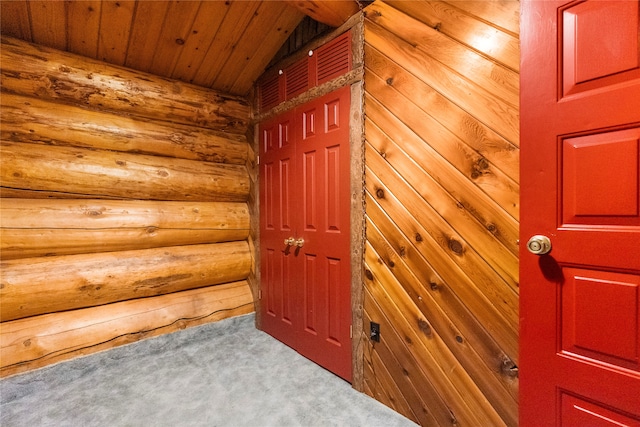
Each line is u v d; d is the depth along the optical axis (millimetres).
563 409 1095
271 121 2508
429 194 1486
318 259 2105
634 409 954
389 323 1682
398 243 1625
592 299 1021
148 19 1947
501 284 1270
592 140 1008
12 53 1802
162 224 2340
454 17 1371
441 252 1453
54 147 1982
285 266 2412
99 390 1818
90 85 2053
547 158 1100
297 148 2238
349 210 1864
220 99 2645
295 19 2193
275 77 2457
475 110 1316
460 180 1375
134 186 2230
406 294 1600
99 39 1989
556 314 1095
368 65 1727
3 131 1808
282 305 2461
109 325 2080
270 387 1867
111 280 2092
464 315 1385
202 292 2582
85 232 2020
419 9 1494
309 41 2125
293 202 2303
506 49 1221
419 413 1552
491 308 1302
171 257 2391
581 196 1032
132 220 2199
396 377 1654
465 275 1375
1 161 1778
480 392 1346
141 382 1903
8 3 1667
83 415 1604
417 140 1520
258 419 1583
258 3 2025
